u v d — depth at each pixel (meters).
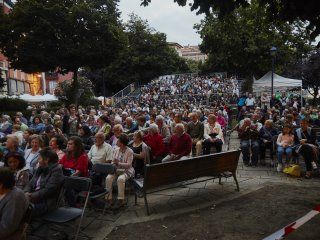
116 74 53.69
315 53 41.88
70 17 28.78
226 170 7.78
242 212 6.47
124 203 7.11
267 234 5.46
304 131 9.64
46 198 5.29
